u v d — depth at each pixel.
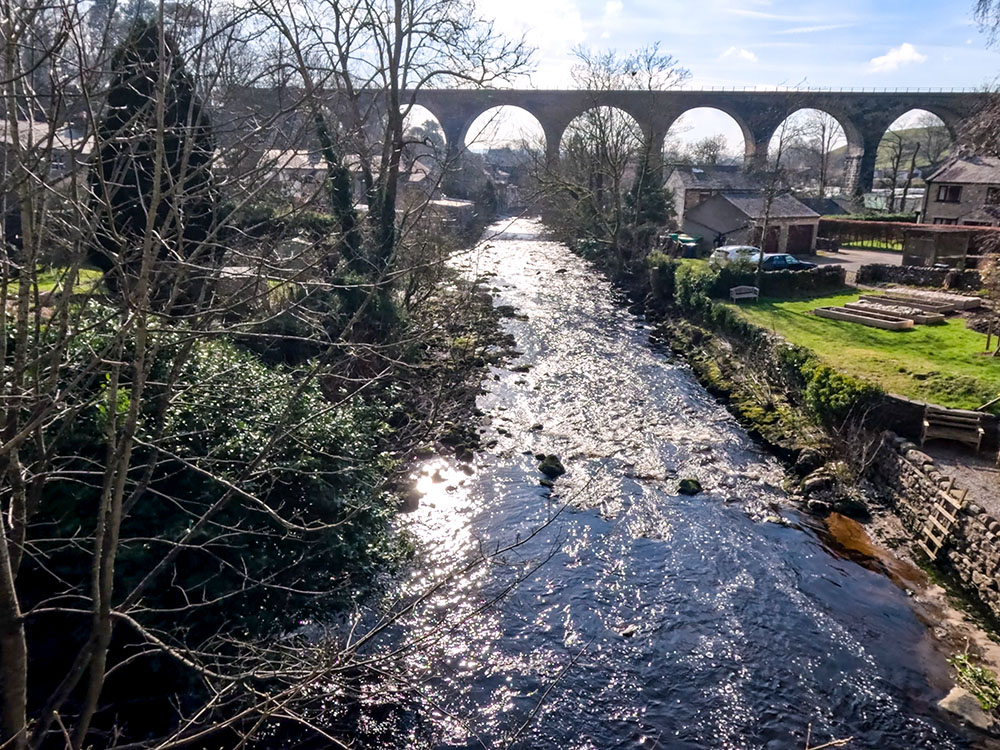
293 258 6.70
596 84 53.22
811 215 45.66
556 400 22.48
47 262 6.57
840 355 21.75
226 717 8.62
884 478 16.64
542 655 11.02
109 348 4.78
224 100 6.03
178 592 9.09
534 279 43.75
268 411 10.14
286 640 9.77
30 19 4.27
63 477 6.83
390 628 11.02
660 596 12.66
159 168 4.47
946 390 18.08
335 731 9.20
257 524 9.90
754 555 14.07
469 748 9.21
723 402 23.02
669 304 36.09
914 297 28.72
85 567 8.41
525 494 16.22
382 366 16.77
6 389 5.22
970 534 13.16
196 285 9.77
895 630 11.95
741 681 10.70
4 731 4.66
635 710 10.08
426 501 15.53
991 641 11.70
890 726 9.92
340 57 9.52
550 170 43.22
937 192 48.81
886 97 71.19
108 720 8.39
